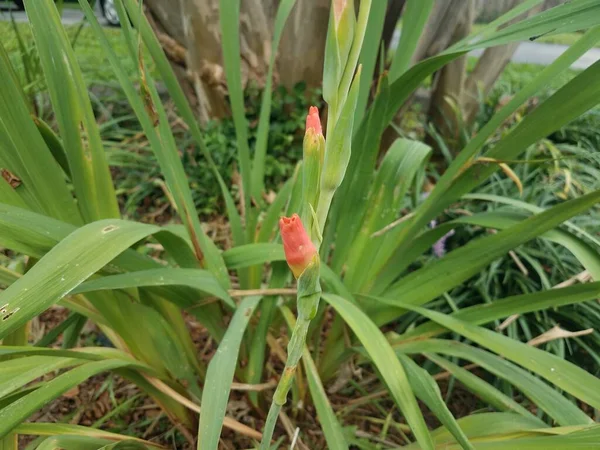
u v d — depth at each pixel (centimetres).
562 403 43
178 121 131
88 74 146
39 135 44
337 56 22
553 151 94
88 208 48
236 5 53
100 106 128
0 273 47
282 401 29
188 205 49
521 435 41
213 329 58
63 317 86
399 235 59
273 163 117
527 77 161
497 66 123
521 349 45
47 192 46
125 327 52
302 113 121
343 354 60
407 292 56
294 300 62
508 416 45
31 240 38
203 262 51
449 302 72
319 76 123
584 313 75
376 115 49
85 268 31
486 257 51
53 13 41
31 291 28
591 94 41
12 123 42
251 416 65
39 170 45
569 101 43
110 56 43
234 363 39
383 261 61
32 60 119
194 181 117
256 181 65
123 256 45
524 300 48
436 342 53
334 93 23
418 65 44
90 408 69
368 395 66
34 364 39
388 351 41
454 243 88
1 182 43
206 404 35
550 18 34
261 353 56
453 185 53
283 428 64
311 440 63
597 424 35
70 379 37
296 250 22
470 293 79
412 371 44
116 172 133
